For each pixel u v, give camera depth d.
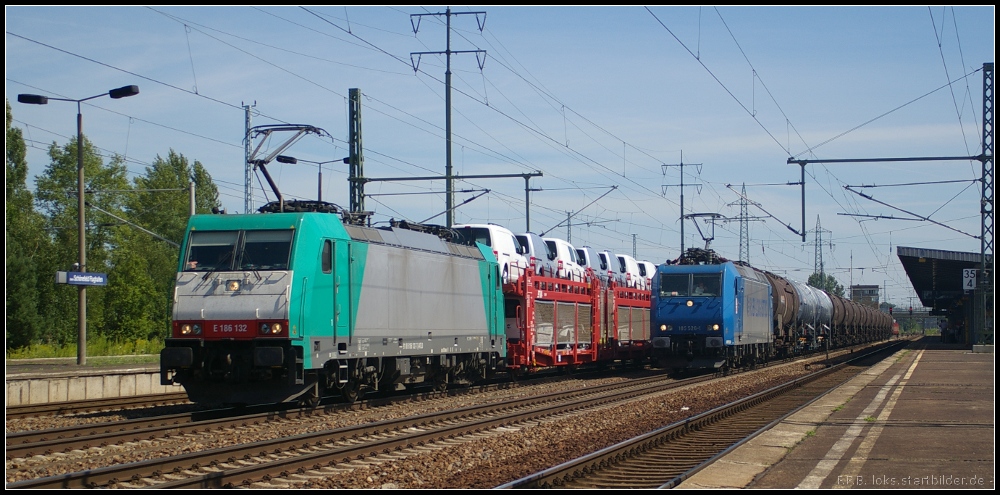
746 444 14.34
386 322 21.42
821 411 19.42
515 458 13.83
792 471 12.02
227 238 18.73
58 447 13.49
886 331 103.06
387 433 16.06
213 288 18.27
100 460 12.91
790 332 48.41
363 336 20.39
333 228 19.62
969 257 51.97
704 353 34.31
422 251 23.45
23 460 12.66
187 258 18.72
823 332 58.31
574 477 11.73
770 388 26.50
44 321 58.16
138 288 63.03
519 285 29.39
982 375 30.66
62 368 30.11
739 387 28.56
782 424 17.06
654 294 34.84
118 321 62.47
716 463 12.56
